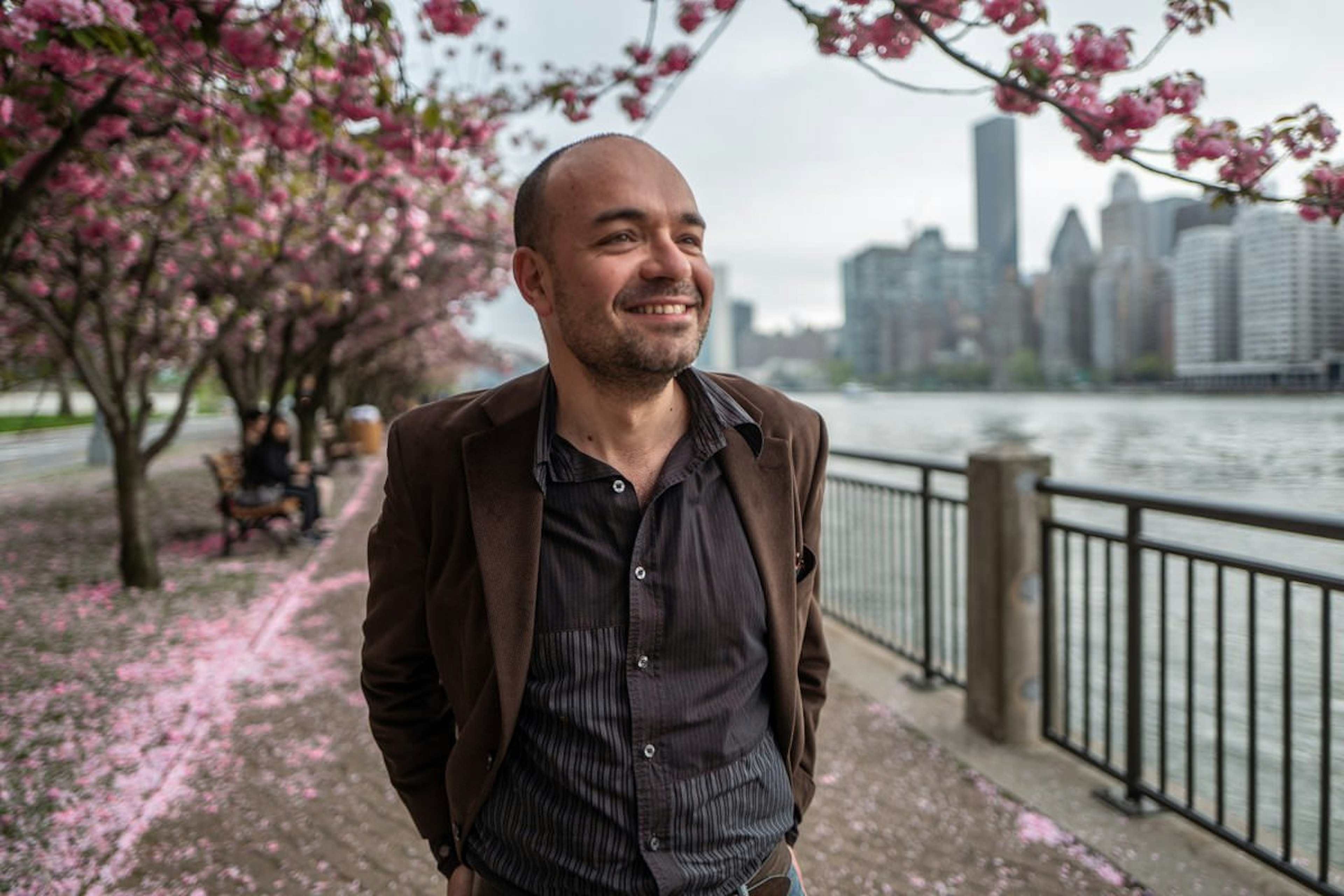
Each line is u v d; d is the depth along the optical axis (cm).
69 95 362
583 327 112
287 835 345
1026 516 391
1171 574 853
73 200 577
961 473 448
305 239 777
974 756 390
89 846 336
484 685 122
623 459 122
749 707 125
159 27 342
